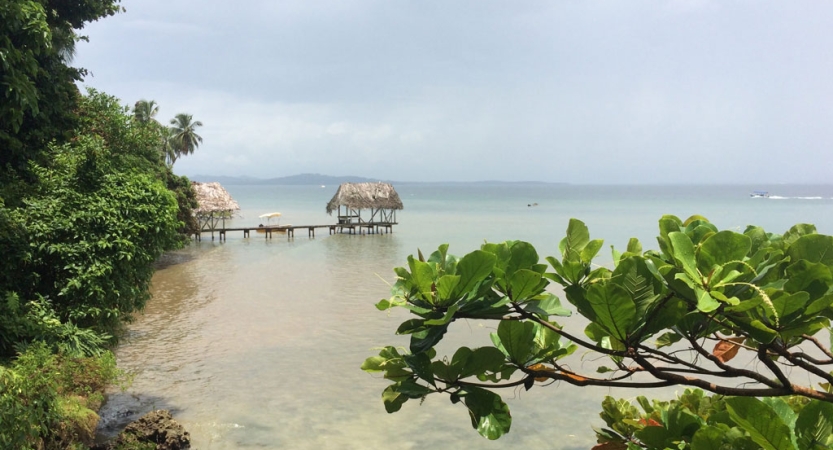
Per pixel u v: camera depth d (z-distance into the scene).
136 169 10.91
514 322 1.80
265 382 10.32
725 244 1.52
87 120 14.32
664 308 1.61
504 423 1.65
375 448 7.82
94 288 7.96
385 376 1.81
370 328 14.22
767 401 2.01
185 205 27.25
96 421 6.89
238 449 7.75
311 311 16.23
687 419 2.01
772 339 1.50
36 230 8.02
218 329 14.19
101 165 9.34
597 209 76.88
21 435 4.83
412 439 8.09
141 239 8.85
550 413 8.94
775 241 2.03
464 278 1.54
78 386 7.05
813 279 1.52
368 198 41.81
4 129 9.87
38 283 8.08
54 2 12.98
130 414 8.83
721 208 76.88
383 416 8.85
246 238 38.84
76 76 13.73
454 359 1.70
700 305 1.38
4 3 6.97
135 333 13.83
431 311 1.60
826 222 46.69
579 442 8.00
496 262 1.56
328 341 13.03
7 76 6.95
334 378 10.54
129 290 8.73
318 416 8.86
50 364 6.25
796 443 1.72
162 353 12.12
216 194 38.41
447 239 37.00
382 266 25.72
